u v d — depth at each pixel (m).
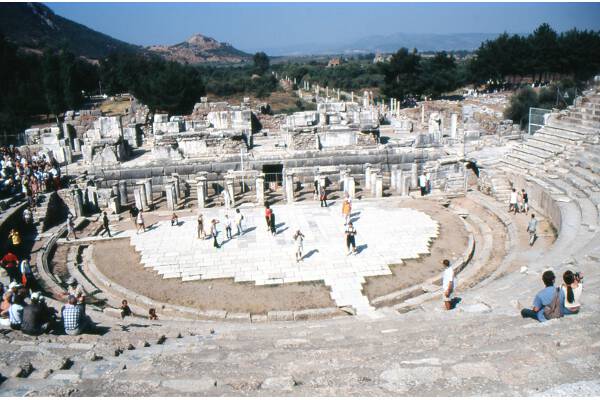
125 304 20.61
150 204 36.88
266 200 37.19
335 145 42.66
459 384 8.55
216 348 12.98
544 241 26.77
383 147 43.09
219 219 33.16
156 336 15.10
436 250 27.16
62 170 40.75
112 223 33.88
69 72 89.69
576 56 91.31
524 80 120.31
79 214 35.00
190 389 9.28
